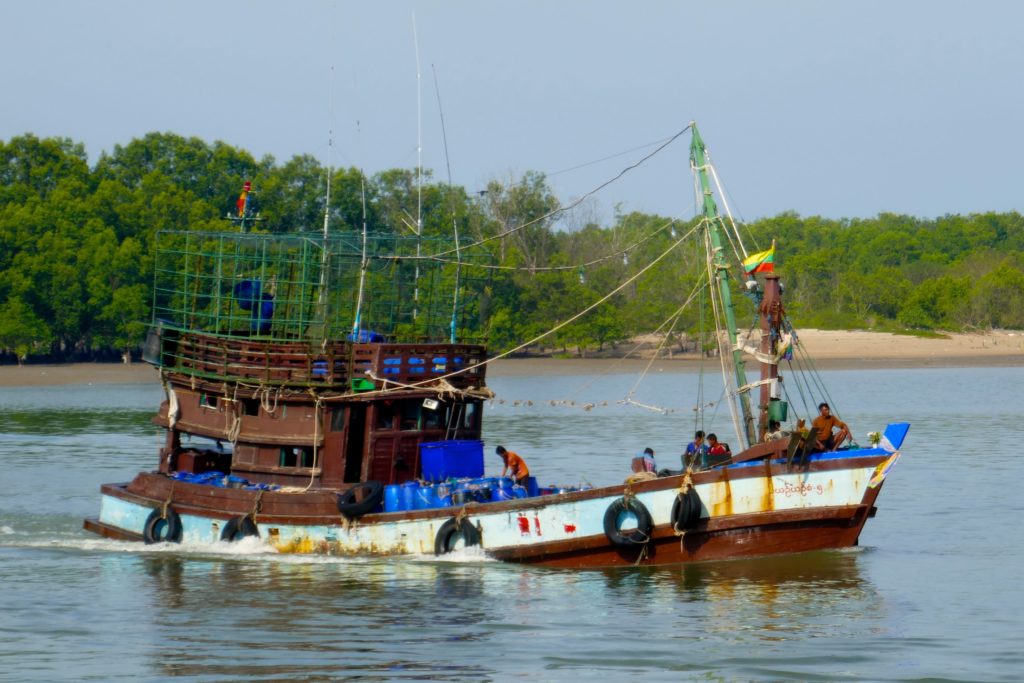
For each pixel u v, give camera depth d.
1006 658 74.19
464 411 107.00
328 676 71.69
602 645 77.06
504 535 96.94
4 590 92.19
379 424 102.25
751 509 93.50
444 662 74.12
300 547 101.25
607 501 94.50
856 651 75.69
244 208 118.81
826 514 92.44
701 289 115.94
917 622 81.88
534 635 79.06
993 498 134.62
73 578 95.88
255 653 76.06
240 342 103.62
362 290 104.81
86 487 146.88
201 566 98.69
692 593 88.69
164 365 109.94
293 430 102.69
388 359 101.00
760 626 81.00
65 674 72.19
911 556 102.44
